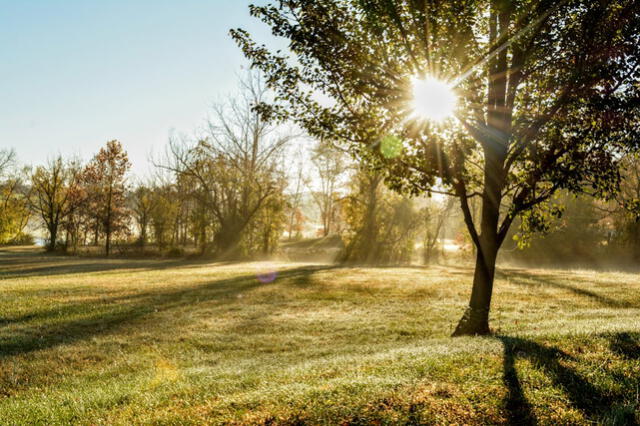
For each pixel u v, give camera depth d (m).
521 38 8.52
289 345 10.25
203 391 5.52
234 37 9.78
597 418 4.15
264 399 4.75
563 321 10.77
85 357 9.38
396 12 8.30
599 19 8.00
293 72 9.64
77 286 19.86
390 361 6.23
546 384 4.92
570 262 37.69
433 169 9.07
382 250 38.12
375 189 38.12
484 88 9.18
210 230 48.03
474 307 9.99
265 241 46.94
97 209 62.28
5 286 19.81
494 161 9.63
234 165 44.28
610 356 5.77
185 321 12.79
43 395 6.71
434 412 4.24
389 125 9.03
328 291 18.41
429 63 8.61
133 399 5.51
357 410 4.29
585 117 8.16
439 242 48.56
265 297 17.00
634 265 35.44
